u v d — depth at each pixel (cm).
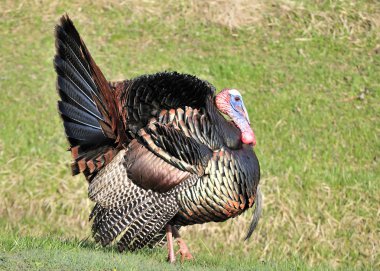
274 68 2645
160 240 1669
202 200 1525
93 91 1480
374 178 2272
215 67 2633
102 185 1516
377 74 2625
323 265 2012
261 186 2238
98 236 1530
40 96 2527
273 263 1767
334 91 2562
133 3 2884
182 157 1504
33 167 2300
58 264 1282
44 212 2202
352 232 2148
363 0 2888
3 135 2389
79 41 1461
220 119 1566
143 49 2709
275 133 2408
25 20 2822
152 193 1515
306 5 2884
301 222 2164
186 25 2823
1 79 2573
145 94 1530
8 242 1507
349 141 2391
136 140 1520
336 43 2750
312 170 2294
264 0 2884
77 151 1500
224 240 2120
